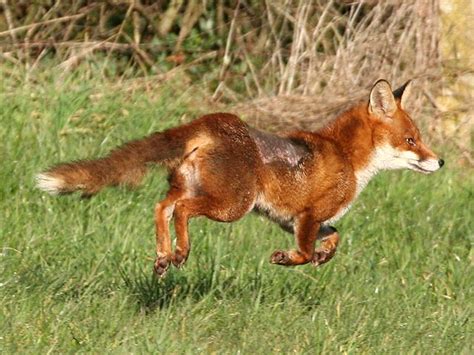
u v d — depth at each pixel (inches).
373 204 708.7
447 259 631.2
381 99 541.6
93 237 586.9
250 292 540.4
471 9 855.7
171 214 480.1
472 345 489.1
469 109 853.8
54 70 831.7
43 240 573.0
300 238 508.4
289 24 957.8
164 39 966.4
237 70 946.7
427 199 729.6
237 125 490.9
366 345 483.2
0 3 943.0
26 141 692.7
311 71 871.7
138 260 571.5
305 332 490.0
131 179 478.9
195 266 576.4
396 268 613.3
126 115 776.9
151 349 442.3
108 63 903.1
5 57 860.6
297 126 839.1
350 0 913.5
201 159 478.6
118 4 959.6
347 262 607.5
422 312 537.6
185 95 845.8
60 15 949.8
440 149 834.2
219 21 974.4
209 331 492.7
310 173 506.6
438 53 865.5
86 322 473.1
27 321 464.8
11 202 620.7
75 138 733.9
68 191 470.6
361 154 535.5
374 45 866.8
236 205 482.6
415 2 864.3
